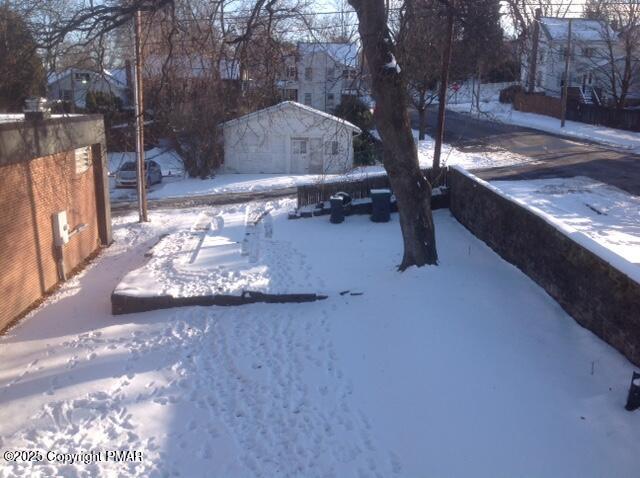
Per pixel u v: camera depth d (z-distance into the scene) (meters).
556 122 51.75
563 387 7.73
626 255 16.02
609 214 21.23
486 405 7.53
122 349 10.70
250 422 8.05
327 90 16.59
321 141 34.66
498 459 6.58
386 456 7.04
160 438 7.72
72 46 11.87
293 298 12.44
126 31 17.30
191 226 21.38
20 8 11.50
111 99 18.72
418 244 12.51
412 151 12.35
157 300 12.53
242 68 13.15
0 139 11.79
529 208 12.06
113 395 8.91
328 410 8.20
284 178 33.16
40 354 10.77
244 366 9.73
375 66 11.89
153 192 31.61
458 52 17.95
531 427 7.00
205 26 14.24
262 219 21.47
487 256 13.72
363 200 21.11
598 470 6.20
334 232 18.56
